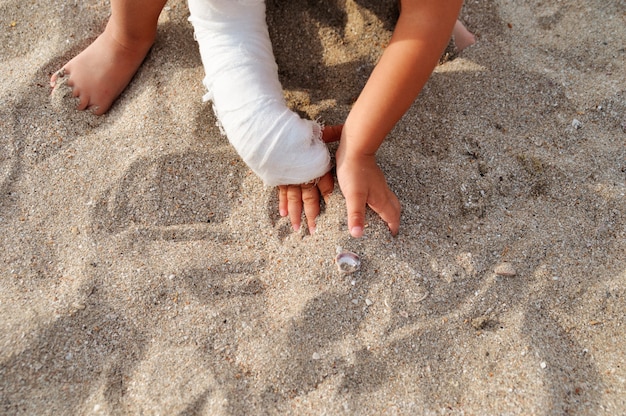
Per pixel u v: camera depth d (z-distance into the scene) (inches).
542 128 32.0
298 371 26.9
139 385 26.6
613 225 29.5
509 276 28.5
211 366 27.0
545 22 35.0
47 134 31.9
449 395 26.6
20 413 26.0
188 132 31.7
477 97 32.7
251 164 29.0
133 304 28.1
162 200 30.4
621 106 32.4
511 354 27.2
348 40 34.3
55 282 28.7
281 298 28.3
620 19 34.9
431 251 28.8
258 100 28.5
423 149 31.3
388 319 27.7
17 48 34.3
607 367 27.0
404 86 27.5
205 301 28.3
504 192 30.4
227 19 29.4
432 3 27.0
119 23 31.5
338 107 32.7
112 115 32.6
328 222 29.2
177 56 33.5
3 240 29.5
